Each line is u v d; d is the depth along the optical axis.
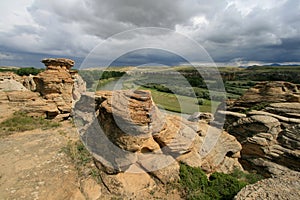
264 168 7.01
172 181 4.32
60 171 4.62
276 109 8.86
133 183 4.14
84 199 3.76
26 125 7.82
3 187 3.93
